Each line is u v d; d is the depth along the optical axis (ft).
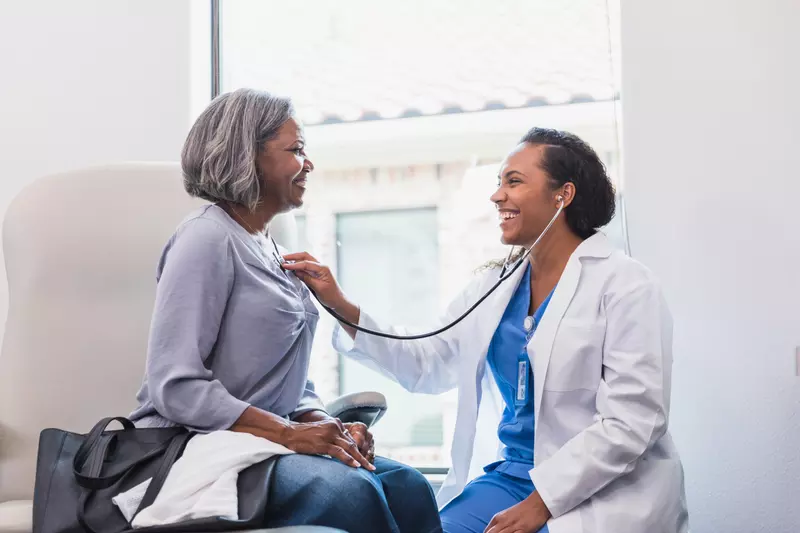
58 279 6.04
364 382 10.07
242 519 4.04
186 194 6.41
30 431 5.76
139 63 8.33
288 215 6.61
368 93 9.86
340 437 4.75
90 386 5.98
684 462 7.08
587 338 5.47
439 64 9.65
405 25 9.66
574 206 5.85
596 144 8.75
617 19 7.67
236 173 5.08
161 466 4.36
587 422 5.49
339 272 10.50
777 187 7.04
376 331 6.12
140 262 6.23
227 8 8.90
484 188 10.12
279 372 5.16
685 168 7.22
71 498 4.32
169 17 8.30
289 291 5.27
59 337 5.97
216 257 4.87
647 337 5.35
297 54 9.89
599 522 4.99
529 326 5.78
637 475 5.28
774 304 6.98
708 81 7.22
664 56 7.31
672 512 5.22
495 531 5.01
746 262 7.06
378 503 4.32
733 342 7.04
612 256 5.76
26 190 6.22
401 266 10.40
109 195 6.28
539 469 5.16
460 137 9.89
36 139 8.46
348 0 9.75
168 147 8.23
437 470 8.35
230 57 8.95
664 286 7.20
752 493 6.95
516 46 9.26
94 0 8.45
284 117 5.29
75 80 8.43
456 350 6.57
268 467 4.33
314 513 4.12
